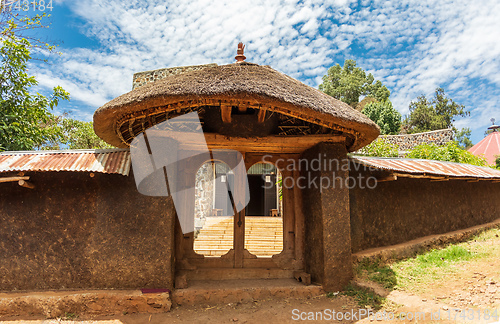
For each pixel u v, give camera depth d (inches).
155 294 182.7
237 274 222.7
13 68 325.1
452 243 298.2
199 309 186.7
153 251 191.9
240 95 162.2
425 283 198.2
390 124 1208.8
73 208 193.0
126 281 189.5
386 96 1551.4
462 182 354.3
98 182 195.8
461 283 192.1
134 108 167.2
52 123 450.3
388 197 275.6
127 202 194.7
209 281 215.9
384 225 268.1
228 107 179.2
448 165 337.4
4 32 324.5
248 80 175.0
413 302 171.8
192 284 207.8
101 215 193.2
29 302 176.2
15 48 319.0
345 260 210.1
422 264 234.1
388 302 177.2
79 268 189.2
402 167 264.4
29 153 204.2
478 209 368.5
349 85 1563.7
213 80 174.4
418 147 538.6
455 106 1480.1
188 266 219.9
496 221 385.1
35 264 188.4
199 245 330.3
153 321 171.2
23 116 339.0
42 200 192.2
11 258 187.9
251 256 228.7
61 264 189.0
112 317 175.8
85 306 179.0
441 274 211.3
